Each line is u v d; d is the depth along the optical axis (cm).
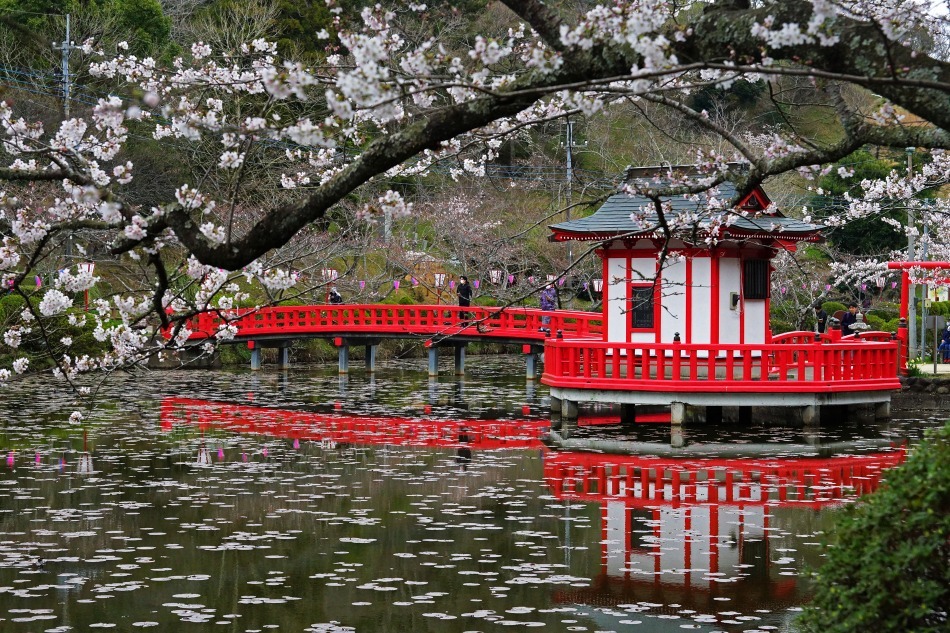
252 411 2527
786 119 689
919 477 603
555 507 1438
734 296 2325
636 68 529
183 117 630
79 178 578
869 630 600
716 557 1180
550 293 3628
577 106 601
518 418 2420
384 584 1074
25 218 795
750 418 2297
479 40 562
